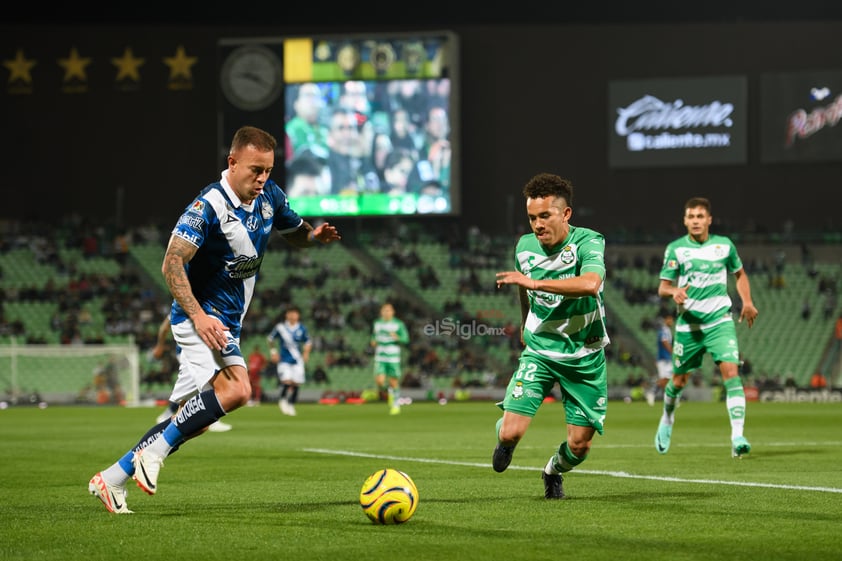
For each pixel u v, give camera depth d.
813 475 21.39
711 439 34.09
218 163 101.88
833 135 95.88
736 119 96.38
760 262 95.94
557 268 16.55
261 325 91.44
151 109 102.88
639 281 96.06
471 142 100.50
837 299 92.00
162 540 12.91
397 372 59.66
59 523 14.45
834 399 80.69
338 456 27.62
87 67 103.25
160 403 80.00
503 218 100.31
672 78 97.75
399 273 97.94
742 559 11.52
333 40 96.38
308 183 96.44
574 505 16.41
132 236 100.31
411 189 95.56
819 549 12.17
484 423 47.50
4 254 97.62
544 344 16.69
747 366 87.75
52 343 88.69
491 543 12.64
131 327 90.94
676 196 98.56
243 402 15.05
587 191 99.69
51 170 103.38
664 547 12.32
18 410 67.38
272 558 11.65
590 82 99.88
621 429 40.78
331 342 89.94
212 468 23.95
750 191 97.69
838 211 96.69
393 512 14.16
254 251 15.60
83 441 35.25
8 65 103.31
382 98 96.00
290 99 96.88
